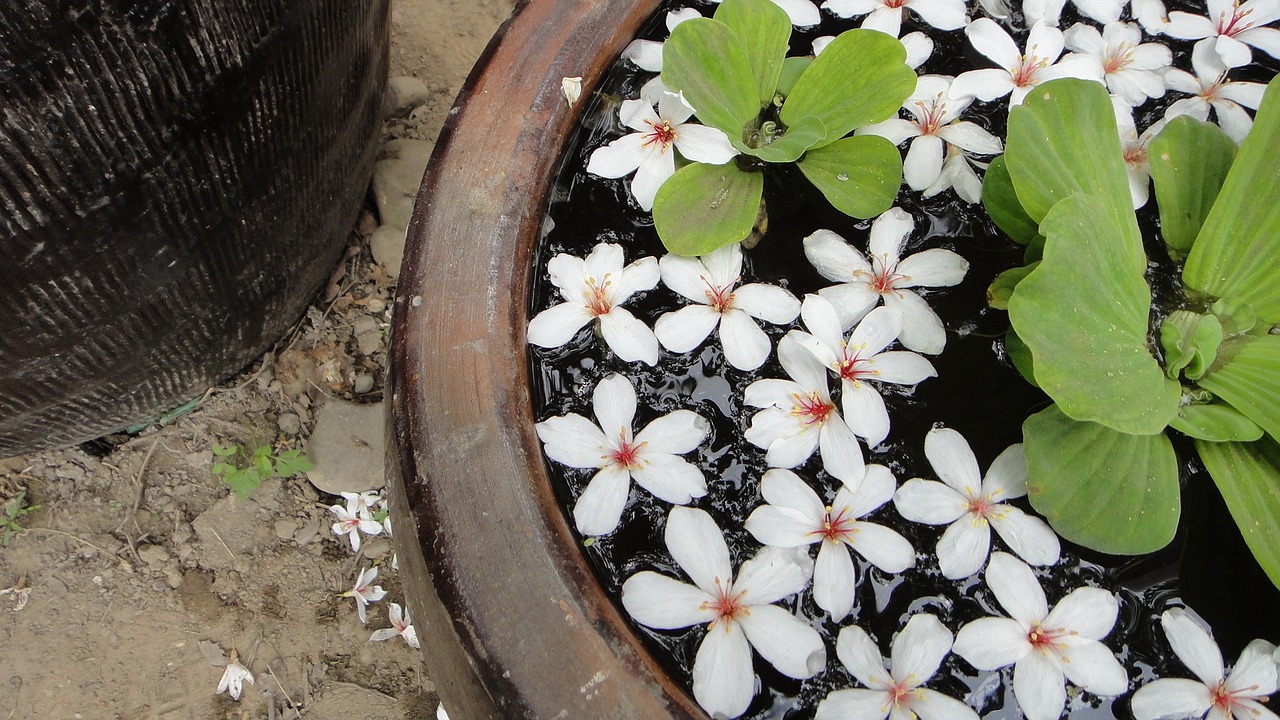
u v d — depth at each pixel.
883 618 0.39
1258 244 0.41
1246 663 0.38
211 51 0.44
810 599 0.39
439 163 0.41
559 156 0.42
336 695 0.62
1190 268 0.41
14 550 0.63
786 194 0.44
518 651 0.36
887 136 0.43
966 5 0.47
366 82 0.56
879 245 0.42
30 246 0.44
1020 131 0.40
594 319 0.41
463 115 0.41
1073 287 0.37
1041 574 0.39
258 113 0.48
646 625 0.38
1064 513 0.38
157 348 0.54
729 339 0.41
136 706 0.61
